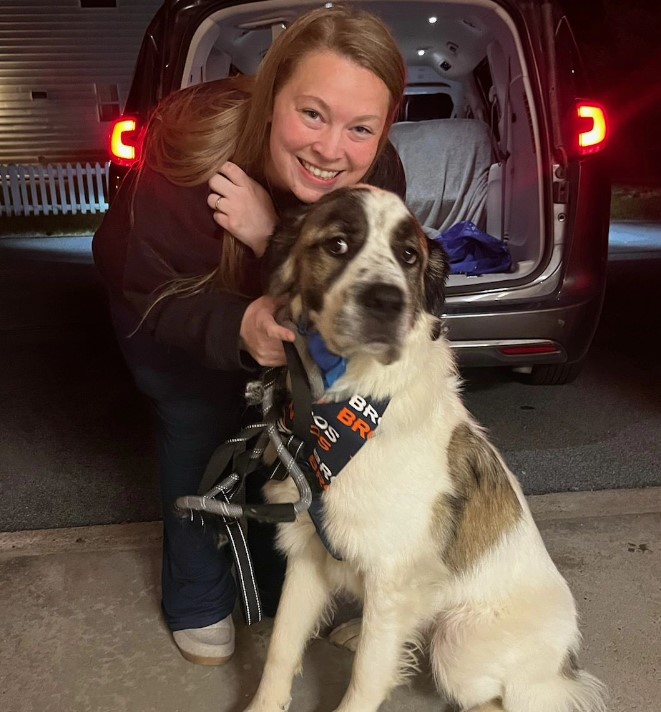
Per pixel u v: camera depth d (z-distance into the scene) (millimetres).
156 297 2049
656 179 18188
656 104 17984
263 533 2654
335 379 1927
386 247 1859
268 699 2227
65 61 17703
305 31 1904
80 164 16188
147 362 2314
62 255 12555
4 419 4719
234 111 2084
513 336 3863
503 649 2146
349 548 2062
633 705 2291
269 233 2051
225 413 2432
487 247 4598
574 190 3877
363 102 1924
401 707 2357
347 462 1977
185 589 2473
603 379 5371
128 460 4074
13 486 3740
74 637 2615
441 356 2160
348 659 2586
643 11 17438
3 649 2543
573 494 3545
